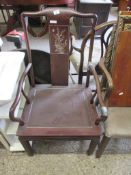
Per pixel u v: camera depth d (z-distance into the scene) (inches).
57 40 44.1
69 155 52.9
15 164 50.9
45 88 51.6
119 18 35.1
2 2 89.9
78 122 42.1
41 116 43.4
